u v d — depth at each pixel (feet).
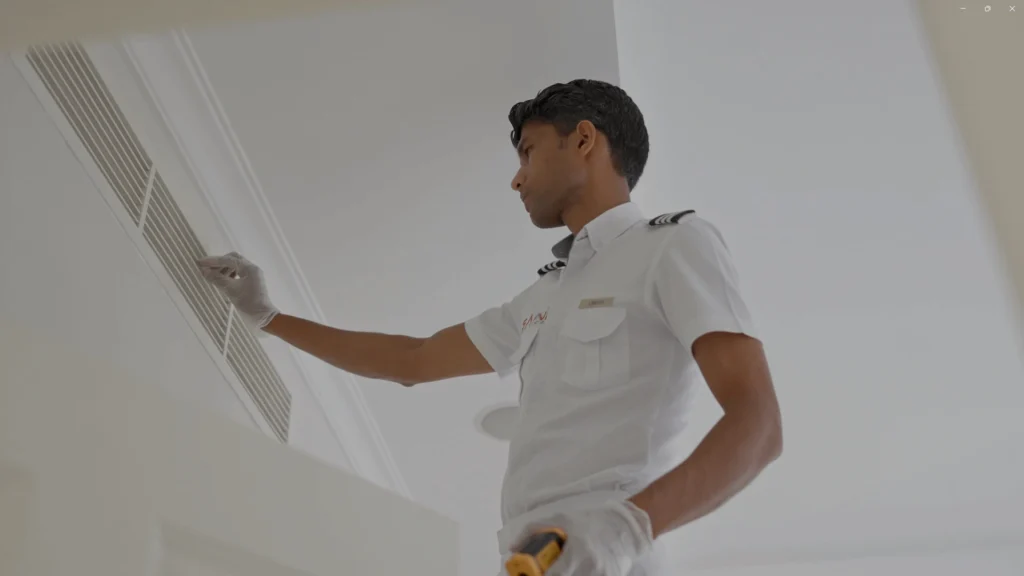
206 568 3.67
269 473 4.07
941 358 10.30
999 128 1.68
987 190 1.68
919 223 8.77
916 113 7.65
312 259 8.03
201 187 6.88
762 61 7.31
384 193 7.50
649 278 4.08
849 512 12.76
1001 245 1.65
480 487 10.67
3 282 4.47
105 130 5.65
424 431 10.02
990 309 9.60
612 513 3.21
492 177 7.39
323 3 2.88
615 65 6.56
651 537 3.20
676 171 8.35
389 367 5.87
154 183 6.25
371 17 6.15
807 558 13.73
